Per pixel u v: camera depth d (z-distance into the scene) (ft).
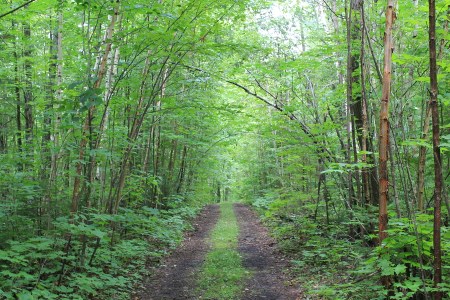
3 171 19.70
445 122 19.56
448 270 13.53
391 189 21.40
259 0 28.19
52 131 21.12
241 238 38.45
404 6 16.52
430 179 20.66
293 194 31.86
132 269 24.08
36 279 15.99
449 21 16.08
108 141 24.39
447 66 13.23
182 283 22.16
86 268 18.53
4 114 28.99
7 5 22.57
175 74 33.17
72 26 25.25
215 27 23.61
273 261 27.55
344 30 26.12
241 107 26.35
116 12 19.13
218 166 73.31
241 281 22.39
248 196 77.82
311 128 25.86
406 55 14.02
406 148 15.29
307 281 21.25
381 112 12.25
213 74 29.27
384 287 13.20
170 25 21.07
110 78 23.59
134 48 21.21
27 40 26.13
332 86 32.83
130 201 33.73
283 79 29.32
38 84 27.61
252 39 33.14
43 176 21.83
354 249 21.79
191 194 56.70
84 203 23.50
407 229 12.84
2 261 17.60
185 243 35.32
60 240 17.58
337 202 31.30
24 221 18.80
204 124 42.27
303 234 31.60
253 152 71.36
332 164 15.40
